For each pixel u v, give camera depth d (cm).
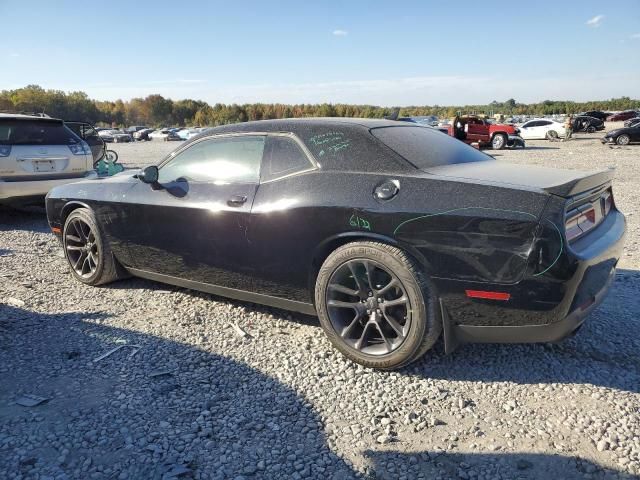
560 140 3212
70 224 492
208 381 309
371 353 316
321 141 343
